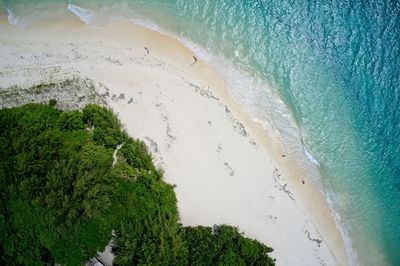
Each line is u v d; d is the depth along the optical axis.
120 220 21.75
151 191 22.94
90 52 25.41
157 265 21.53
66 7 25.86
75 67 24.98
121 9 26.30
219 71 26.53
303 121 26.88
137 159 23.42
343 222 26.45
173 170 24.64
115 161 23.42
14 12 25.44
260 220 25.11
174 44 26.39
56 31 25.52
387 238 26.89
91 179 21.50
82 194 21.27
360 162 27.19
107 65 25.31
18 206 21.02
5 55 24.69
